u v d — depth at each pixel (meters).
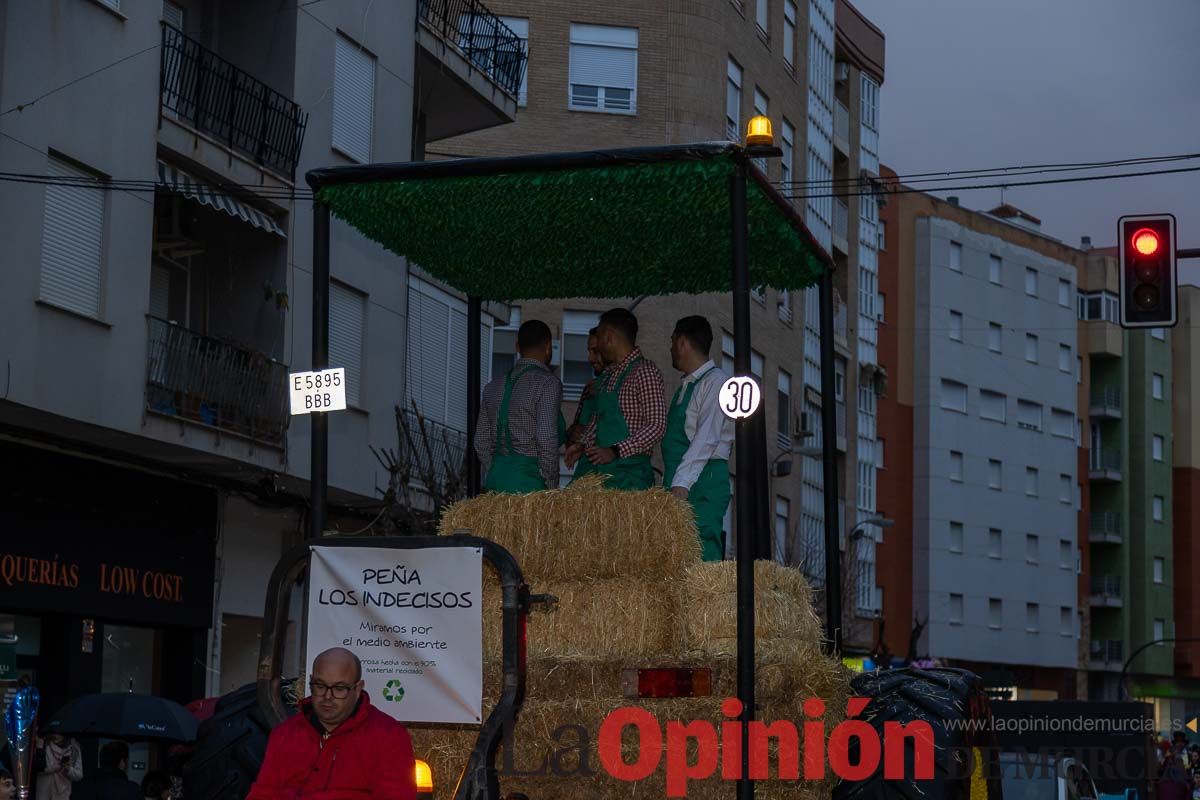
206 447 21.41
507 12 38.91
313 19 24.42
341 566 7.43
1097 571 78.69
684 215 8.44
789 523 44.31
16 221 18.36
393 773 6.43
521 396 9.16
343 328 24.91
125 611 21.36
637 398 8.77
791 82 45.66
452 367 28.80
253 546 24.47
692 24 39.66
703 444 8.46
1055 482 74.75
